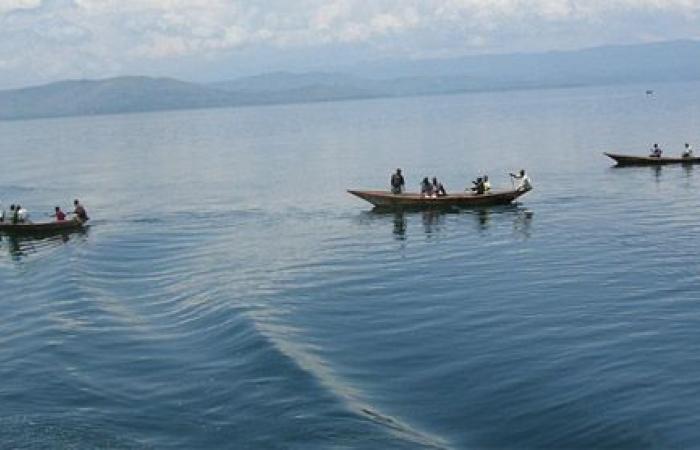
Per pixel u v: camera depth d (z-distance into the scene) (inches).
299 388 987.9
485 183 2480.3
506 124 7490.2
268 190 3243.1
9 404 995.9
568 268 1550.2
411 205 2433.6
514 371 1025.5
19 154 6712.6
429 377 1030.4
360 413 918.4
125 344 1218.0
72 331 1296.8
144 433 903.7
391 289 1475.1
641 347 1077.1
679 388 934.4
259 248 1953.7
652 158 3282.5
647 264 1540.4
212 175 4030.5
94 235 2242.9
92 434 901.8
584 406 908.6
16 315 1422.2
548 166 3597.4
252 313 1320.1
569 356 1061.8
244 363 1090.1
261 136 7711.6
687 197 2365.9
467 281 1502.2
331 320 1294.3
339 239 2012.8
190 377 1059.3
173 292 1542.8
